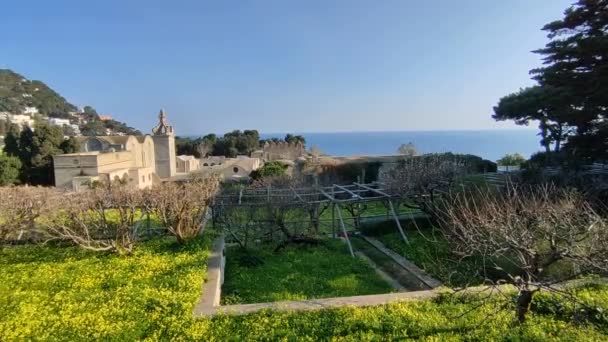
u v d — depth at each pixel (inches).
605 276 261.0
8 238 431.8
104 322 217.8
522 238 195.6
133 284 282.5
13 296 262.4
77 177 1264.8
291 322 215.6
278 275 368.5
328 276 366.0
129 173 1467.8
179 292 261.3
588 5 541.3
